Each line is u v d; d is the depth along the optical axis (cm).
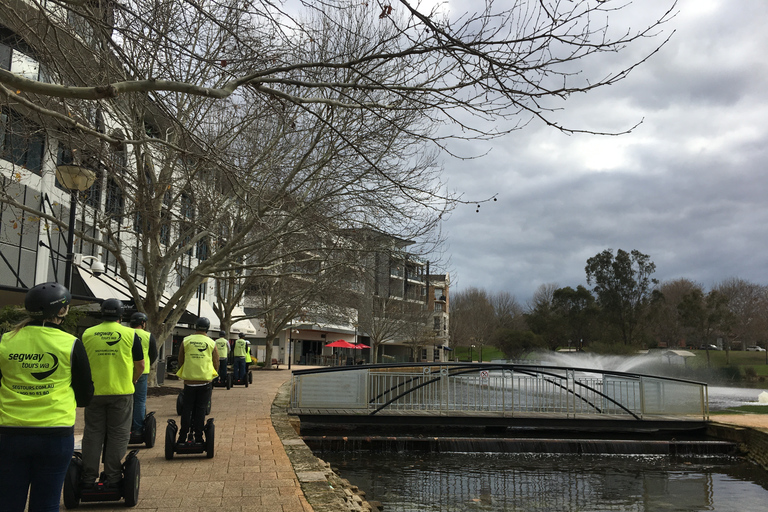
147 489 639
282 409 1452
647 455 1488
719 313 6306
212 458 815
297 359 6150
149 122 1520
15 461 373
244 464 777
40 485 379
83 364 404
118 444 574
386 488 1116
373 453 1431
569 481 1210
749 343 8550
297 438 1007
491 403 1711
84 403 413
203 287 3838
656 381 1655
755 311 7844
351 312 3800
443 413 1576
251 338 5791
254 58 729
